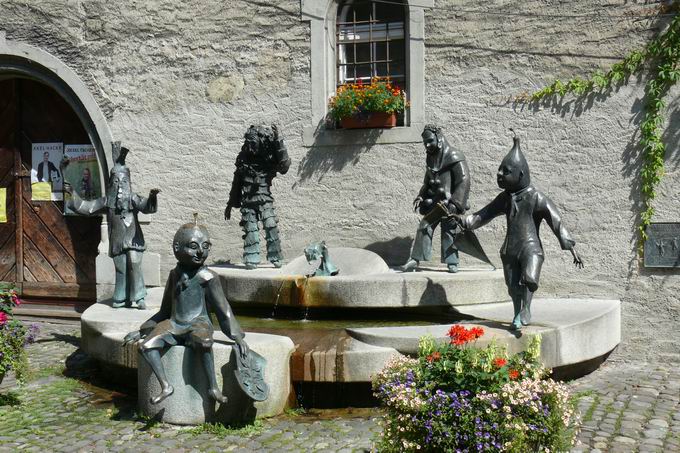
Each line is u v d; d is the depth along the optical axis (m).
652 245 7.56
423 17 8.25
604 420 5.49
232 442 5.03
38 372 7.07
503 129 8.05
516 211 6.15
